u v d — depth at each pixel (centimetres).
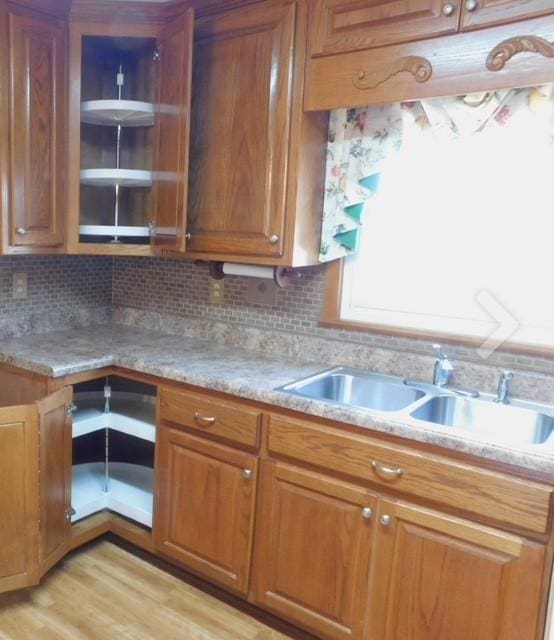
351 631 169
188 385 199
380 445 158
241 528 189
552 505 134
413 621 157
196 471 199
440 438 147
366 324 212
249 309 243
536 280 182
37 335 251
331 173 203
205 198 211
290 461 177
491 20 148
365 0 167
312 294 225
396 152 191
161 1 205
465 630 149
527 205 181
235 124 199
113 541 238
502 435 178
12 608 193
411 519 154
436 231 199
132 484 243
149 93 239
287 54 183
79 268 271
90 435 258
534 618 138
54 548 202
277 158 190
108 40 226
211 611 199
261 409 182
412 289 205
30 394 211
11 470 182
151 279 274
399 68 163
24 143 204
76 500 227
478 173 189
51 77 209
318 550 173
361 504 163
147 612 196
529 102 164
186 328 262
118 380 251
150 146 245
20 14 197
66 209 221
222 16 197
